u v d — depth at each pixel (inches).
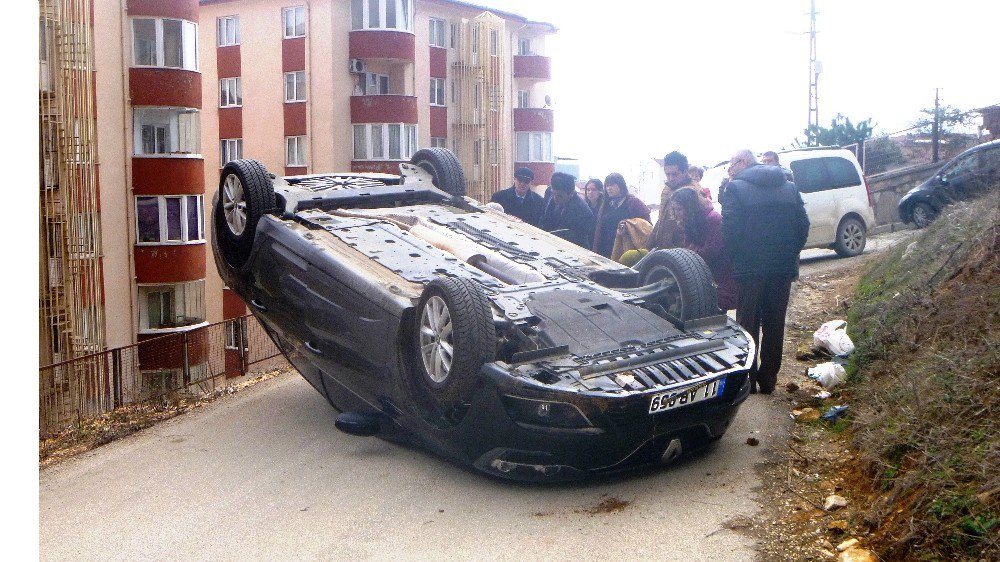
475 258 283.1
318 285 270.8
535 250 294.8
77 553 206.2
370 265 266.2
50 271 804.6
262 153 1480.1
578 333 232.8
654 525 199.2
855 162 615.5
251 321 424.8
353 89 1445.6
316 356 281.9
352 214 316.8
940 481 171.5
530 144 1796.3
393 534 204.8
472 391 221.0
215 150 1524.4
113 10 997.8
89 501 243.9
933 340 250.5
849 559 167.9
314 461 263.7
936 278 297.6
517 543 195.5
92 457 291.4
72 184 808.3
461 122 1656.0
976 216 328.8
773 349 287.7
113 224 1003.9
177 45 1030.4
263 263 298.2
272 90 1461.6
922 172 856.9
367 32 1418.6
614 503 215.2
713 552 182.4
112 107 1000.2
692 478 226.7
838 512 193.2
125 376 377.7
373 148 1424.7
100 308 845.8
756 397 288.5
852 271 516.4
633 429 213.0
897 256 404.2
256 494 238.1
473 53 1649.9
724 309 323.3
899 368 250.2
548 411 212.1
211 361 401.4
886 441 204.7
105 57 991.6
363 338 253.3
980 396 193.6
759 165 294.2
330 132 1421.0
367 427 263.9
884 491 191.6
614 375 217.3
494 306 238.8
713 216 322.3
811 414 262.4
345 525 211.9
